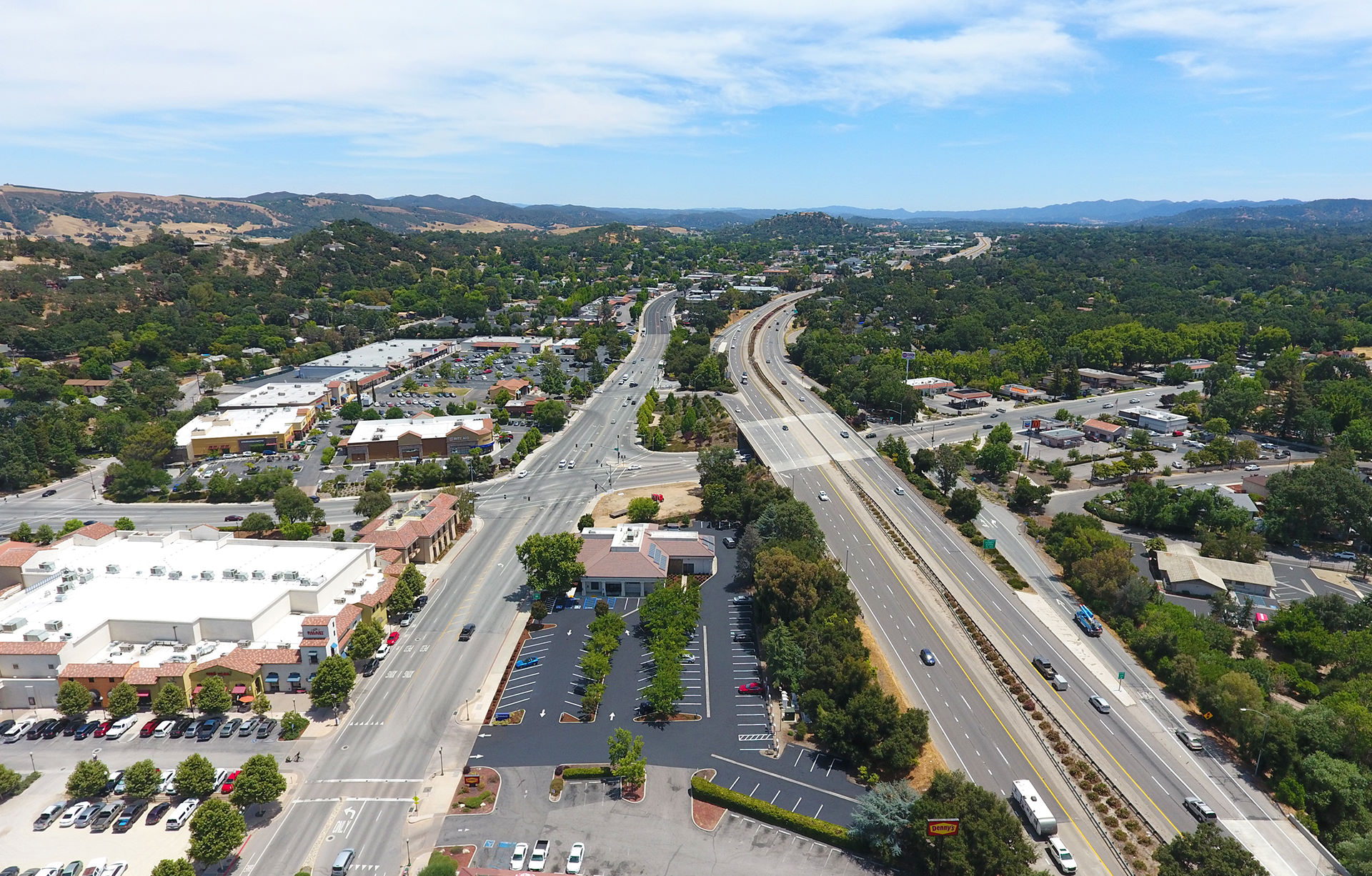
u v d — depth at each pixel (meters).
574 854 110.31
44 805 120.88
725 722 141.25
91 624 151.25
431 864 104.00
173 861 102.50
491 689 150.75
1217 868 96.69
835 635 148.00
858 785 125.75
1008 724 137.38
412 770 129.12
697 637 169.62
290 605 164.88
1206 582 186.50
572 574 181.88
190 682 145.38
